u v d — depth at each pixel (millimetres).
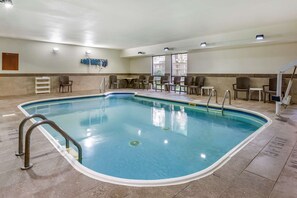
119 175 2684
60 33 7250
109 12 4750
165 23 5762
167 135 4289
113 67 12000
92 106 7398
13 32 7121
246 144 2986
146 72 11844
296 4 4211
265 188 1849
